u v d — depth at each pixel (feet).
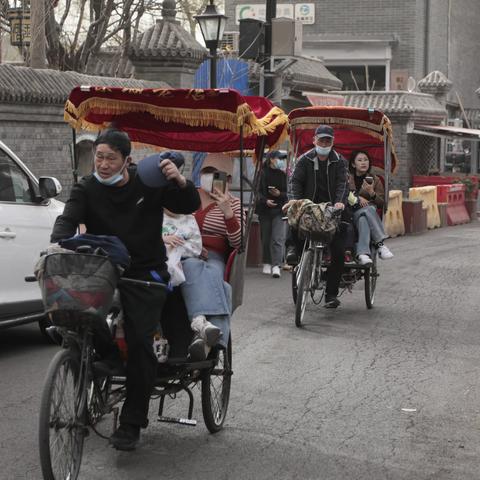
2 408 32.17
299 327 48.37
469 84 196.03
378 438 29.76
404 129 139.95
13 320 41.45
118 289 25.96
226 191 30.17
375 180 55.31
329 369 38.96
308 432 30.32
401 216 111.86
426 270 74.49
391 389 35.91
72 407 24.50
